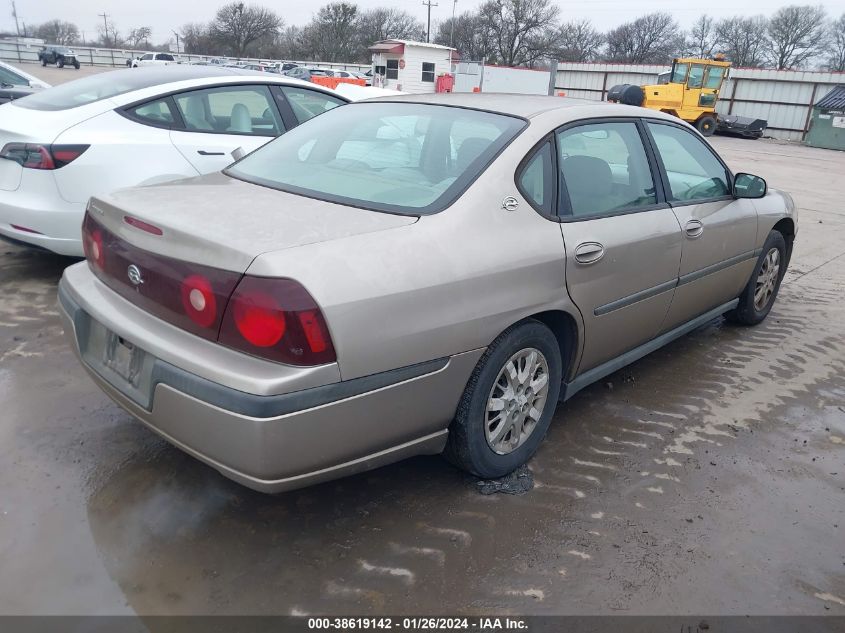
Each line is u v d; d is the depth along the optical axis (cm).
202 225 228
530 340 276
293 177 294
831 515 287
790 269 691
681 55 7531
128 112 484
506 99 332
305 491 279
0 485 271
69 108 474
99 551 240
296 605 222
